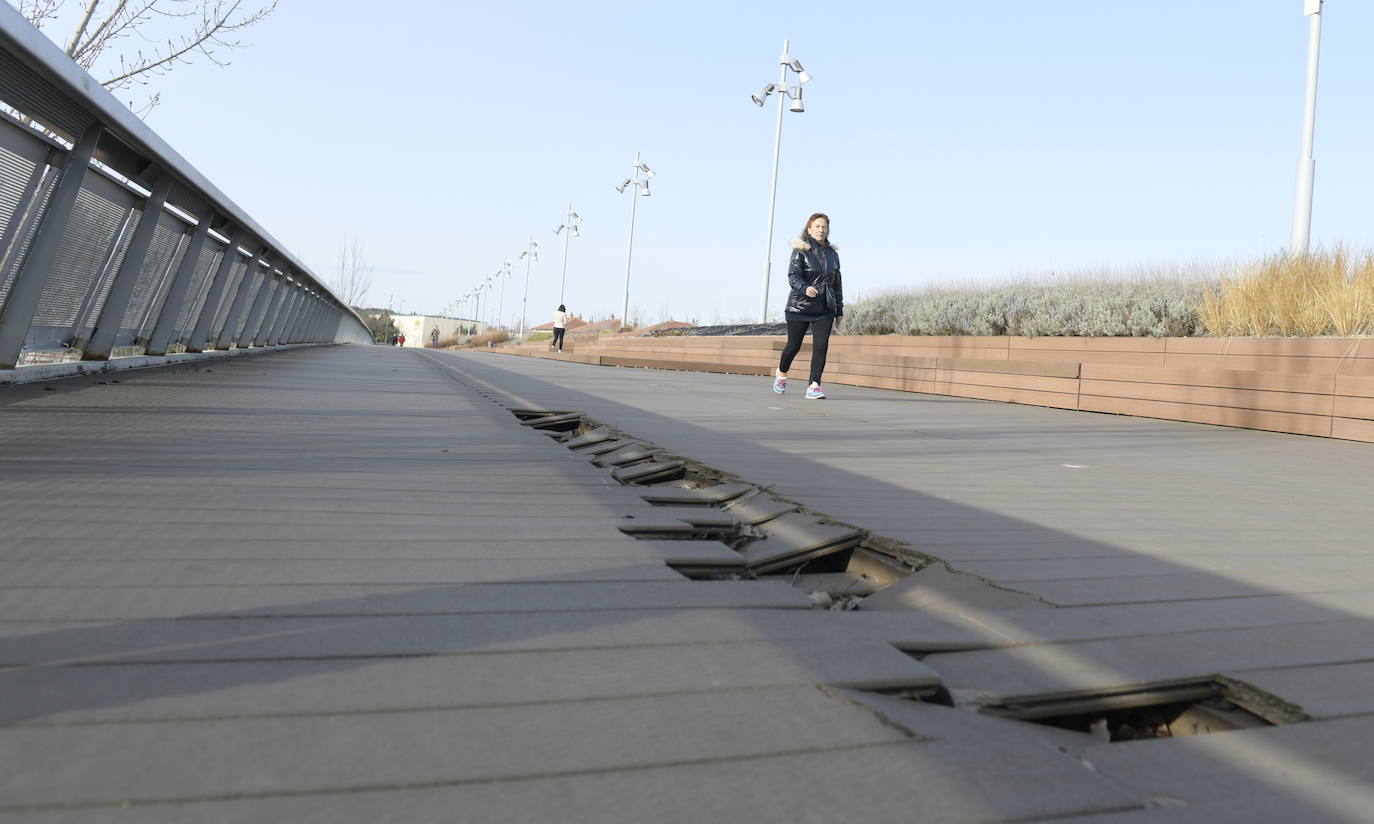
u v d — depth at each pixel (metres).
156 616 1.62
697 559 2.29
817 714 1.35
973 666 1.65
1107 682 1.58
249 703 1.28
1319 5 10.45
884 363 12.45
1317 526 3.31
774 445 5.02
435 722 1.26
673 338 21.14
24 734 1.14
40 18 8.45
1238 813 1.14
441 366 13.48
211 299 9.60
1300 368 7.93
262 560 2.04
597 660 1.54
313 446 3.90
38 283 5.11
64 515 2.34
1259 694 1.58
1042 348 11.22
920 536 2.72
